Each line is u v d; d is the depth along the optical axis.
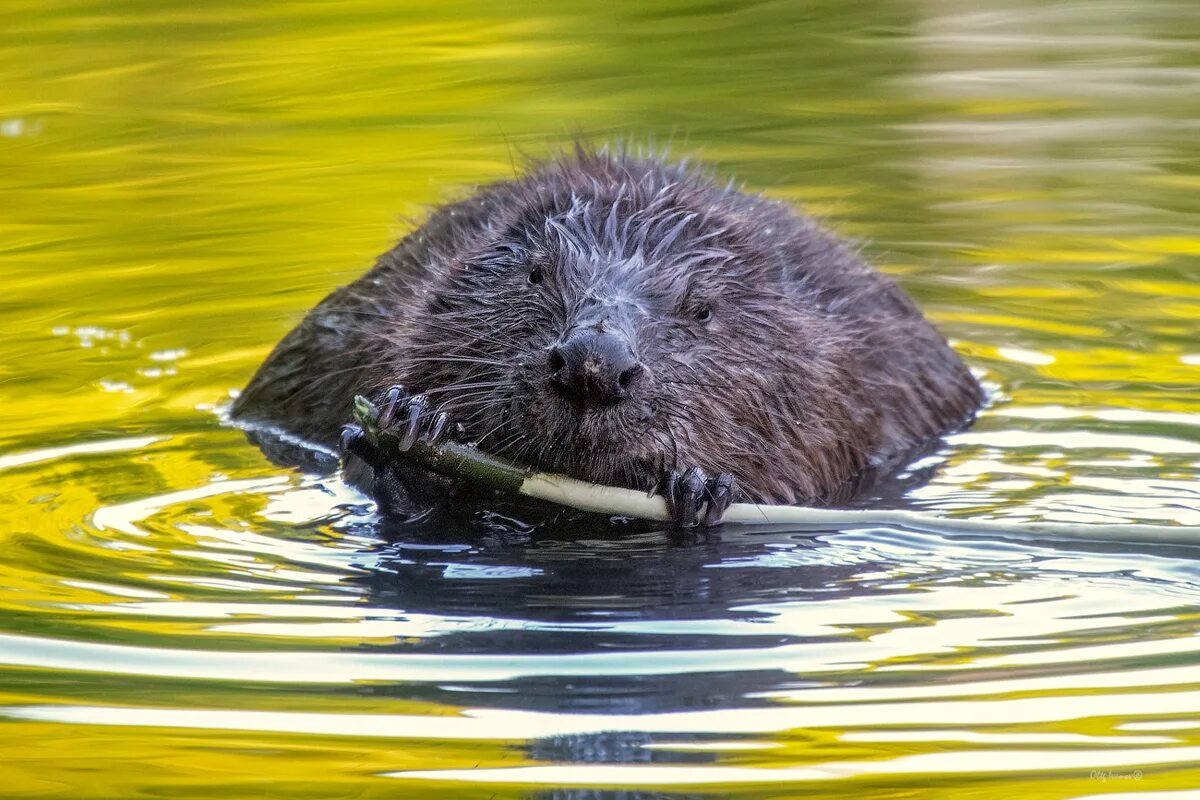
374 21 24.34
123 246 16.28
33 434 11.64
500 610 8.41
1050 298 14.80
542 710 7.31
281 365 12.40
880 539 9.45
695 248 10.51
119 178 18.47
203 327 14.28
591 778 6.73
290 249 16.14
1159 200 17.22
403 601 8.55
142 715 7.32
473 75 21.92
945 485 10.73
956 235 16.28
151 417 12.16
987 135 19.50
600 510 9.61
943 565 9.06
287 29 23.91
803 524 9.68
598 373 8.89
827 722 7.19
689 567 9.02
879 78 21.91
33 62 22.31
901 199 17.31
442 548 9.37
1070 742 6.98
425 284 11.08
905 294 13.24
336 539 9.52
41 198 17.77
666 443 9.67
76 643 8.02
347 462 10.77
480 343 10.00
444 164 18.41
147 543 9.45
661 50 23.12
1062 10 25.09
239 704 7.41
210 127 20.16
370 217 16.95
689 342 10.03
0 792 6.71
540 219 10.69
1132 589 8.68
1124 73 21.94
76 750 7.02
